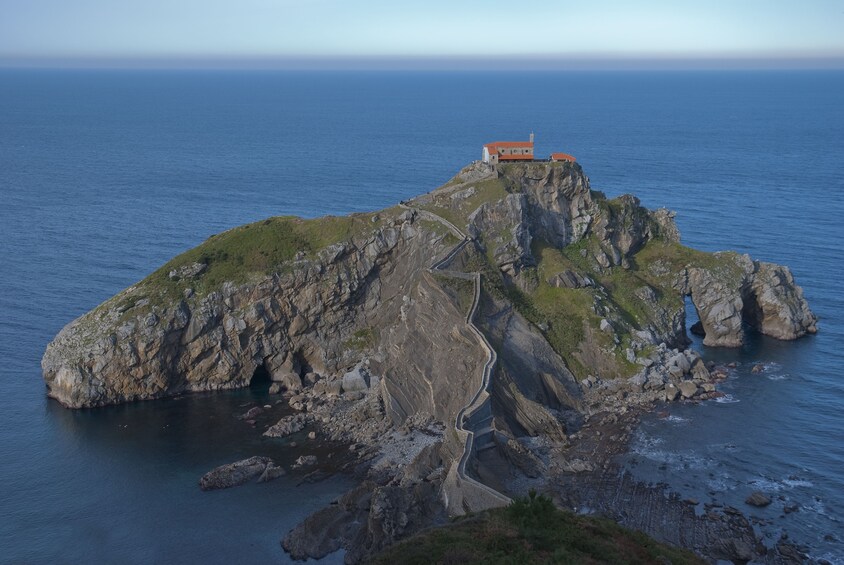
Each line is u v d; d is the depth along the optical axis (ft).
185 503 320.50
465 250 451.53
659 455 350.84
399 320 438.40
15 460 351.87
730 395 412.98
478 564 218.18
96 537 298.76
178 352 426.92
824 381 429.38
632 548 239.30
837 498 316.81
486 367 380.17
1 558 285.23
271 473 337.72
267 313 438.81
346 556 282.56
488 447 345.51
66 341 418.72
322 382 425.69
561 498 315.17
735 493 320.09
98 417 396.37
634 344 437.58
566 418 387.75
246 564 283.59
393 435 369.71
